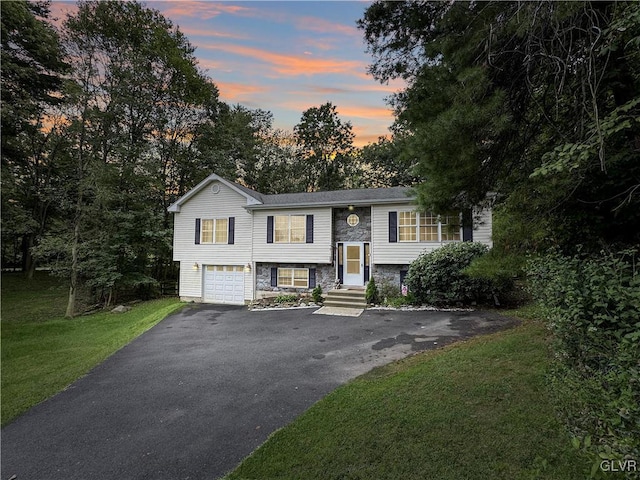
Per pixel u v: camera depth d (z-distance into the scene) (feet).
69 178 55.62
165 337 31.14
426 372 17.78
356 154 104.88
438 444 11.66
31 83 53.42
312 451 12.28
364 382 18.02
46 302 55.67
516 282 34.24
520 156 15.39
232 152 85.40
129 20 61.62
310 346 25.73
